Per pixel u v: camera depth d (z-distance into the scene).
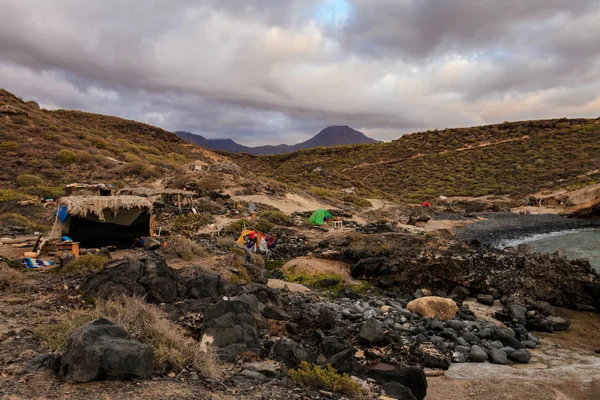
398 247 17.70
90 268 10.74
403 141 102.06
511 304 13.43
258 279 13.84
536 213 46.03
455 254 16.59
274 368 6.23
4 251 12.76
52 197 26.89
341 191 53.41
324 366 6.60
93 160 39.88
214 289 10.05
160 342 6.06
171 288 9.41
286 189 41.12
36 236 15.44
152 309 7.60
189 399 4.61
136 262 9.42
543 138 83.94
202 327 7.22
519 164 71.75
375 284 15.93
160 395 4.59
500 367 8.91
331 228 25.81
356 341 8.95
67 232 14.05
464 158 82.56
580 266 15.79
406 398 6.25
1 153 35.81
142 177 37.56
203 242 18.00
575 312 13.60
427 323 11.08
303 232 23.34
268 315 9.05
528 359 9.38
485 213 47.38
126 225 14.96
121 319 6.48
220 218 26.27
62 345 5.26
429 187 67.62
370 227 25.91
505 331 10.82
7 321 6.60
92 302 8.28
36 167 34.59
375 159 91.00
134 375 4.94
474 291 15.27
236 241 19.44
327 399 5.39
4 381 4.48
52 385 4.48
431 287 15.62
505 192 59.25
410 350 9.11
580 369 8.83
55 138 44.25
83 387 4.50
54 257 12.22
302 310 10.45
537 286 14.76
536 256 16.52
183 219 23.66
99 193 21.44
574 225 37.91
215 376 5.51
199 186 33.53
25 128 45.12
